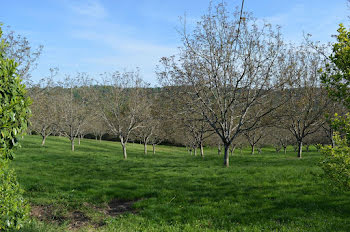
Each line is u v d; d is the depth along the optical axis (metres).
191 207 11.40
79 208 11.26
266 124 22.38
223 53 21.67
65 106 42.03
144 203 12.23
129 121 33.53
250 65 21.30
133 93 33.53
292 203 11.59
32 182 15.36
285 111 25.84
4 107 5.04
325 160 9.48
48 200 11.92
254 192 13.48
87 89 39.88
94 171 20.53
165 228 9.07
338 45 8.09
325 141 50.78
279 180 15.84
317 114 28.52
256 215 10.31
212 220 9.95
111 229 8.85
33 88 32.91
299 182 15.16
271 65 21.09
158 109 24.66
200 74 21.95
